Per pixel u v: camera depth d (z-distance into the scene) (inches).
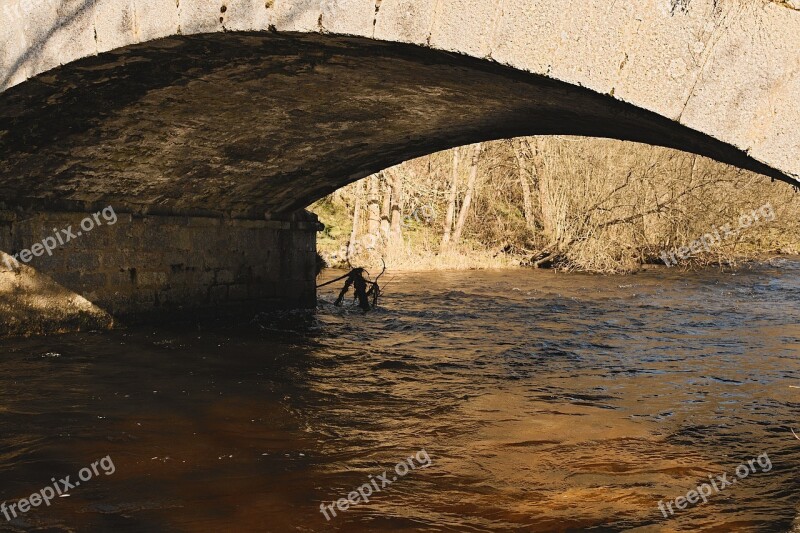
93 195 447.8
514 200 1398.9
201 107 347.9
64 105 324.5
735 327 565.0
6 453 258.2
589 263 1056.2
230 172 466.9
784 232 1237.1
